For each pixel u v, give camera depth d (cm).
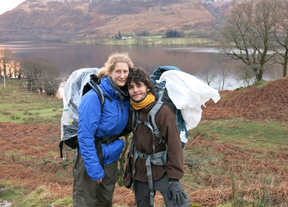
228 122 2297
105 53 14788
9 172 1098
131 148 234
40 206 410
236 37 3294
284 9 2966
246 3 3181
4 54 7900
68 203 386
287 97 2458
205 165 1271
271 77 4750
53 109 4041
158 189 215
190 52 12619
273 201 327
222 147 1641
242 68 3453
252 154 1469
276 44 3200
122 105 223
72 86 224
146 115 209
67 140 229
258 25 3180
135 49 15750
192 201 341
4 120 3334
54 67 6762
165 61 9588
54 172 1216
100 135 222
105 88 213
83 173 229
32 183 730
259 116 2302
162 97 212
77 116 219
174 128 203
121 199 402
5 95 5616
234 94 3034
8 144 2058
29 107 4419
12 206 441
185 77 216
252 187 361
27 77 6612
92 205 235
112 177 239
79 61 11456
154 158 213
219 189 370
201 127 2233
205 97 218
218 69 6212
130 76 205
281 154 1452
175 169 204
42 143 2058
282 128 1934
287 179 933
